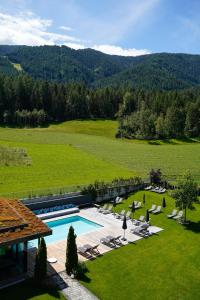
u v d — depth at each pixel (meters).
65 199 39.97
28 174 54.50
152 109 139.38
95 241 29.70
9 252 24.95
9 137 91.69
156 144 105.19
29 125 124.38
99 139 104.94
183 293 21.92
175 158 78.31
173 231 32.88
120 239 30.22
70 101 144.75
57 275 23.28
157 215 37.62
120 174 59.12
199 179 57.78
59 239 30.91
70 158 70.19
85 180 53.31
